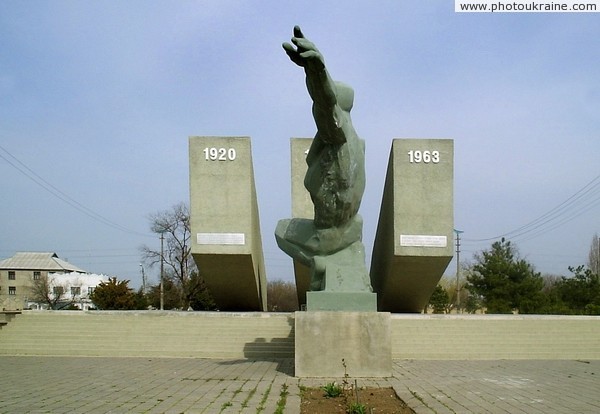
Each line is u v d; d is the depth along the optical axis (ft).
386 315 34.01
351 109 37.06
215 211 70.69
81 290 206.39
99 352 51.93
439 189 70.90
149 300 146.61
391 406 24.91
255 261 76.18
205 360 47.60
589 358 51.55
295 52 29.22
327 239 37.58
